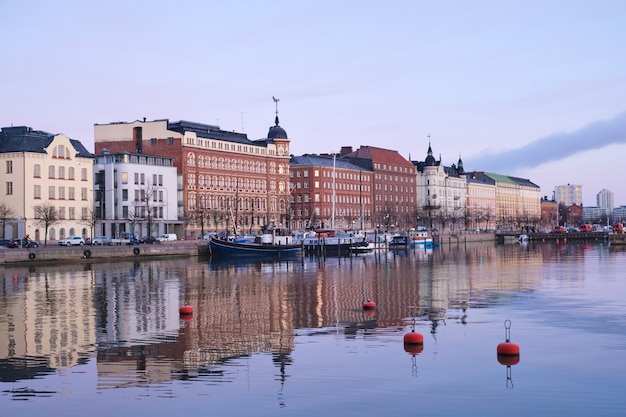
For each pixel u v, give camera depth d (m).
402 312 58.97
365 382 36.16
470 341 45.56
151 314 60.34
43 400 33.88
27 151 156.38
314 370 38.50
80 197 168.00
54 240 160.75
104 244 155.62
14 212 155.88
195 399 33.75
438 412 31.81
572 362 39.75
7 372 38.97
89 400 33.81
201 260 142.38
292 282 90.19
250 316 57.94
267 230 191.12
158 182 188.00
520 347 43.53
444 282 86.81
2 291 80.00
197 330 51.19
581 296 68.31
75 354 43.41
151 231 182.75
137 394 34.59
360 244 176.00
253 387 35.47
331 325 52.59
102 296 74.62
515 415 31.44
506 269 109.62
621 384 35.59
